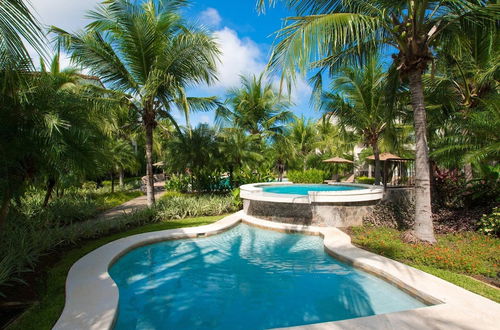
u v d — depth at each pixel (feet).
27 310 11.82
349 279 16.56
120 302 14.03
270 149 69.46
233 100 68.49
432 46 23.31
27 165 14.43
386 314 11.23
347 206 27.99
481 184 28.89
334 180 87.30
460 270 15.93
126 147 61.05
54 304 12.19
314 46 15.66
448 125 31.09
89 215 34.06
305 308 13.43
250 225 30.45
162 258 20.62
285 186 48.06
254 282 16.47
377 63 37.04
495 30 20.43
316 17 16.78
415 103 20.77
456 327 10.23
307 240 24.93
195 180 56.75
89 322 10.65
